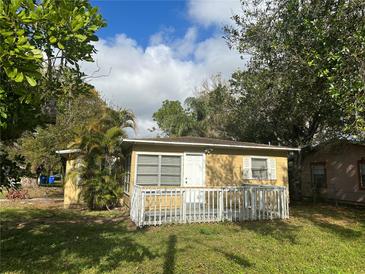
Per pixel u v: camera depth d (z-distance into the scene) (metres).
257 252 6.61
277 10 10.70
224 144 14.15
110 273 5.27
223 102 25.12
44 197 18.61
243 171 14.93
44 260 6.00
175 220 10.22
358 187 17.09
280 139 19.30
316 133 17.64
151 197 11.41
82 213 12.48
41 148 19.25
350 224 10.44
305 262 5.96
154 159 13.51
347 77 7.08
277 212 11.37
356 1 7.66
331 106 10.52
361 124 6.91
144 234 8.46
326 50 7.64
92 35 3.43
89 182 13.35
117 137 14.11
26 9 2.90
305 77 9.46
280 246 7.15
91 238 7.90
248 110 17.89
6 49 2.71
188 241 7.59
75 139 14.53
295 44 9.19
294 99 11.30
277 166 15.68
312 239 7.92
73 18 3.10
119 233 8.58
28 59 2.79
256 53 11.89
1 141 4.56
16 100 3.67
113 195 13.66
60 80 4.34
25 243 7.35
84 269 5.46
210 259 6.05
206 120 29.78
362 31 6.97
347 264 5.86
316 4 8.80
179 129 32.94
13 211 12.75
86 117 19.89
